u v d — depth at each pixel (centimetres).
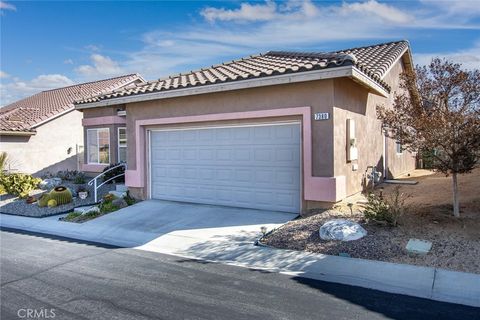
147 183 1340
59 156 2309
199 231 927
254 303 528
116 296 562
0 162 1900
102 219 1108
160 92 1204
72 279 641
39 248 861
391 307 511
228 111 1118
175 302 536
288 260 705
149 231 962
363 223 833
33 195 1596
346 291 567
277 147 1059
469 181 1251
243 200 1127
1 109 2972
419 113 851
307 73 934
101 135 2023
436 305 515
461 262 629
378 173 1339
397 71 1692
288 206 1046
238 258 736
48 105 2559
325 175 970
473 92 821
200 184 1218
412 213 879
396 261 659
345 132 1048
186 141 1245
